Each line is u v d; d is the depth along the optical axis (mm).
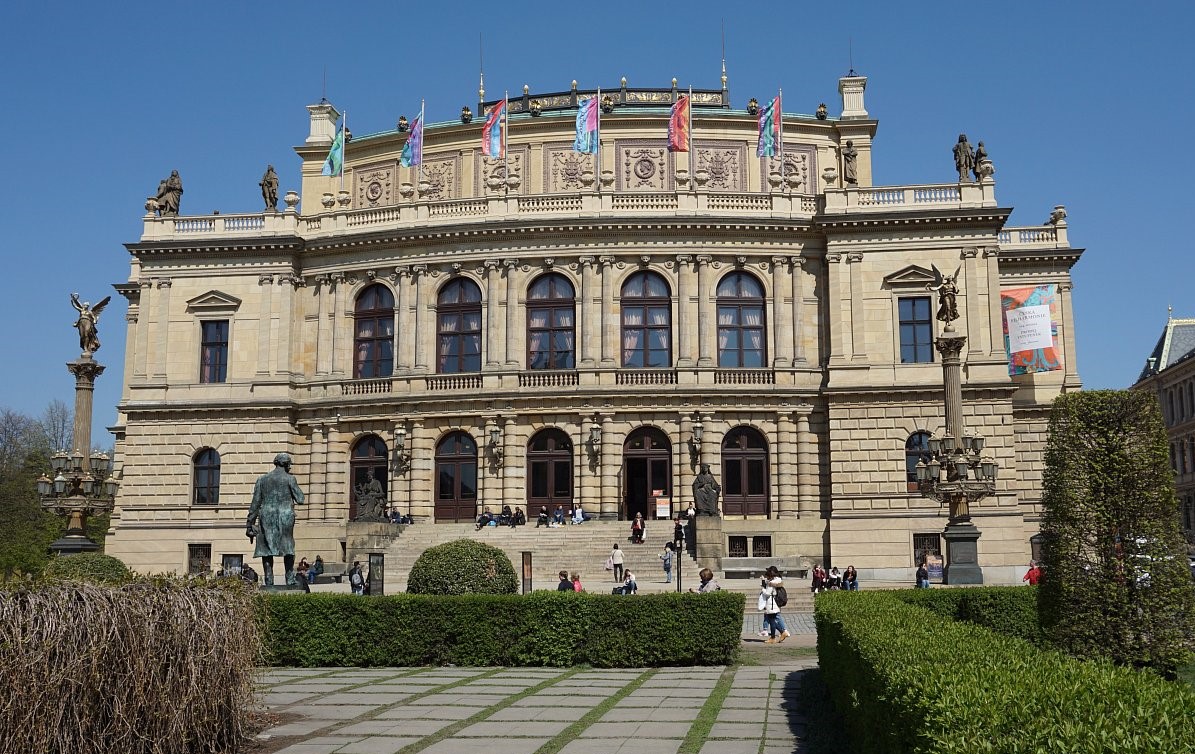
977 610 33062
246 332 69750
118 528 68250
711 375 65625
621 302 67312
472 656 29812
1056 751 8758
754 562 58469
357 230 69625
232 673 18516
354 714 22000
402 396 66562
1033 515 71688
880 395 64188
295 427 69188
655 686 25797
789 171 75062
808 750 18125
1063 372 73750
